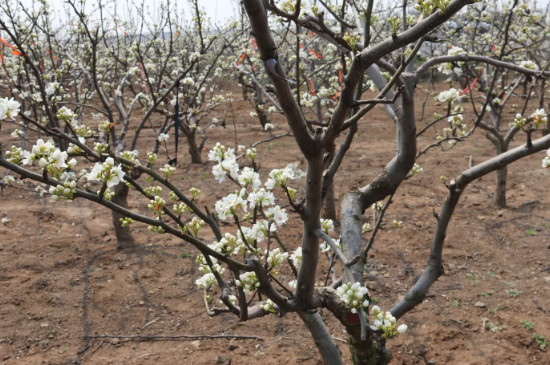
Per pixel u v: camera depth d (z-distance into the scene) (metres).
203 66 10.24
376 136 11.34
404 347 3.85
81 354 3.88
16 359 3.81
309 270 1.97
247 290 1.87
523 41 7.93
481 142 10.17
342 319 2.23
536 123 2.40
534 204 6.69
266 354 3.84
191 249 5.66
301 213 1.80
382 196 2.69
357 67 1.34
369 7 1.83
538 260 5.16
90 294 4.73
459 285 4.75
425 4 1.28
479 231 5.95
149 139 11.25
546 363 3.61
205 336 4.07
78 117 7.01
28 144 9.70
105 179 1.52
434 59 2.59
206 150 10.23
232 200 1.71
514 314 4.22
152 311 4.47
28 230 6.20
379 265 5.20
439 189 7.44
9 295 4.65
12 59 7.39
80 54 8.38
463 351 3.79
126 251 5.61
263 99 11.21
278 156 9.52
